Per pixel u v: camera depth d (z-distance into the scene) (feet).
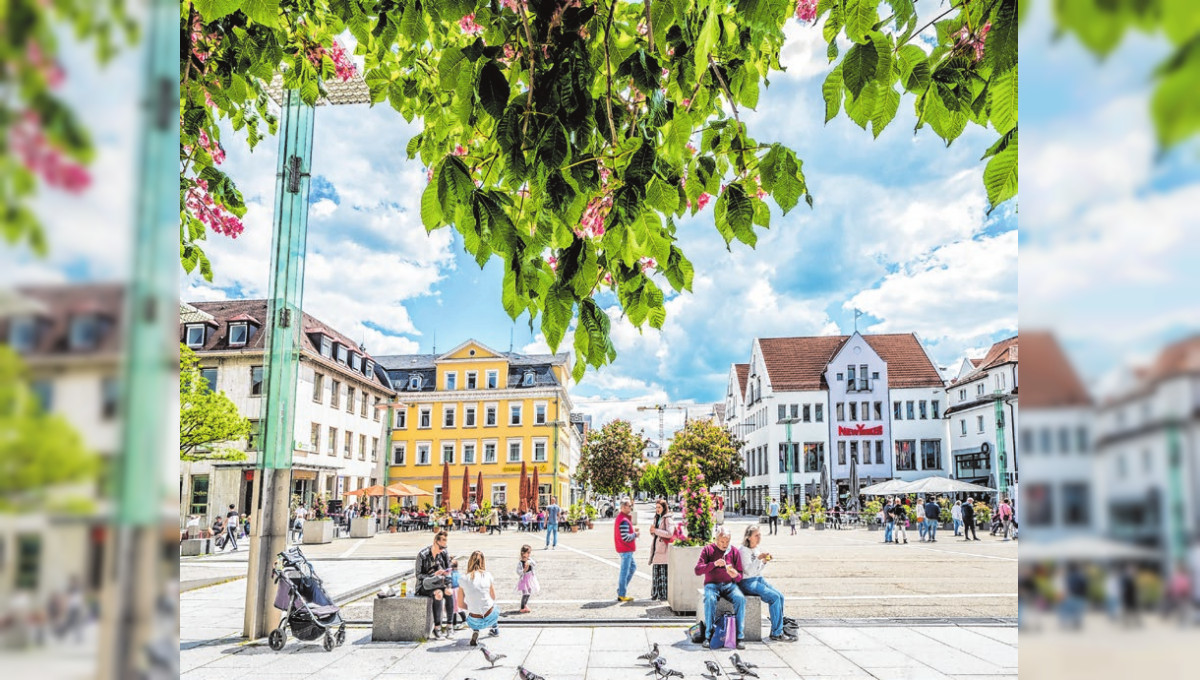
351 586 46.62
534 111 8.67
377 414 169.89
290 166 29.89
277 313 30.30
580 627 32.48
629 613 36.14
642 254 9.58
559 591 45.70
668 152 9.27
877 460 167.02
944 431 167.63
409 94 14.61
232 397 124.67
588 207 11.82
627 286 10.29
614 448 224.12
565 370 204.33
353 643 29.43
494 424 187.01
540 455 184.96
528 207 10.16
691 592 35.55
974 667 24.76
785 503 167.73
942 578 50.96
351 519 117.39
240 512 117.80
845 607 38.06
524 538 115.14
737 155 10.50
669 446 201.36
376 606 29.96
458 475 185.47
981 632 30.71
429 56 14.52
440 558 32.22
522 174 7.98
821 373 175.32
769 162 9.13
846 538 100.99
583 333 8.68
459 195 7.36
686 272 10.17
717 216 9.72
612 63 10.21
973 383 155.94
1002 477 107.65
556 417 186.29
